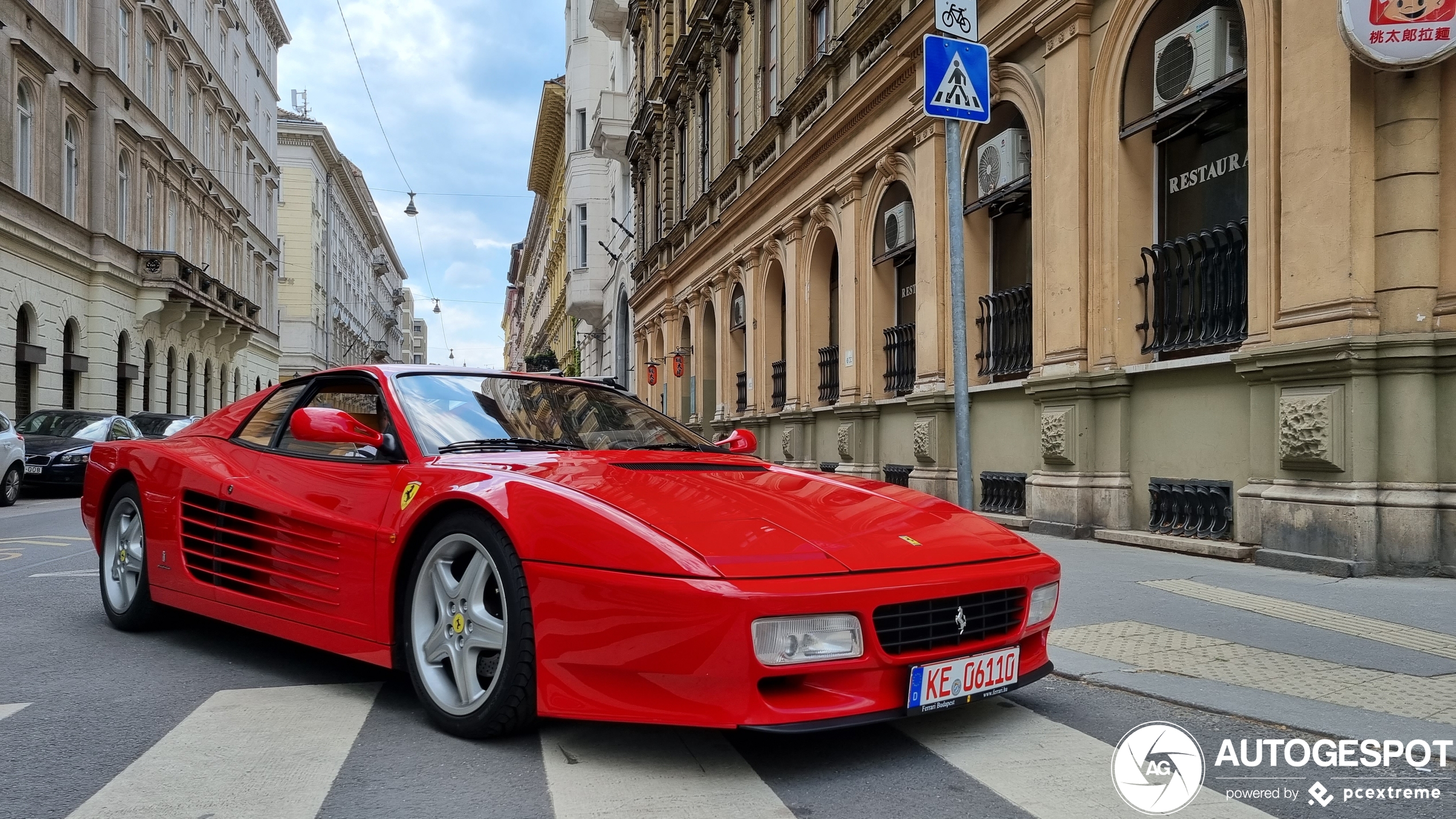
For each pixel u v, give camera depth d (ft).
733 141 61.67
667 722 8.03
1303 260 18.54
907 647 8.66
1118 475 24.12
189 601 13.21
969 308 31.96
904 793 8.08
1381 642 13.20
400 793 7.98
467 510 9.59
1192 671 11.94
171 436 15.43
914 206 34.53
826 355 45.27
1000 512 28.99
